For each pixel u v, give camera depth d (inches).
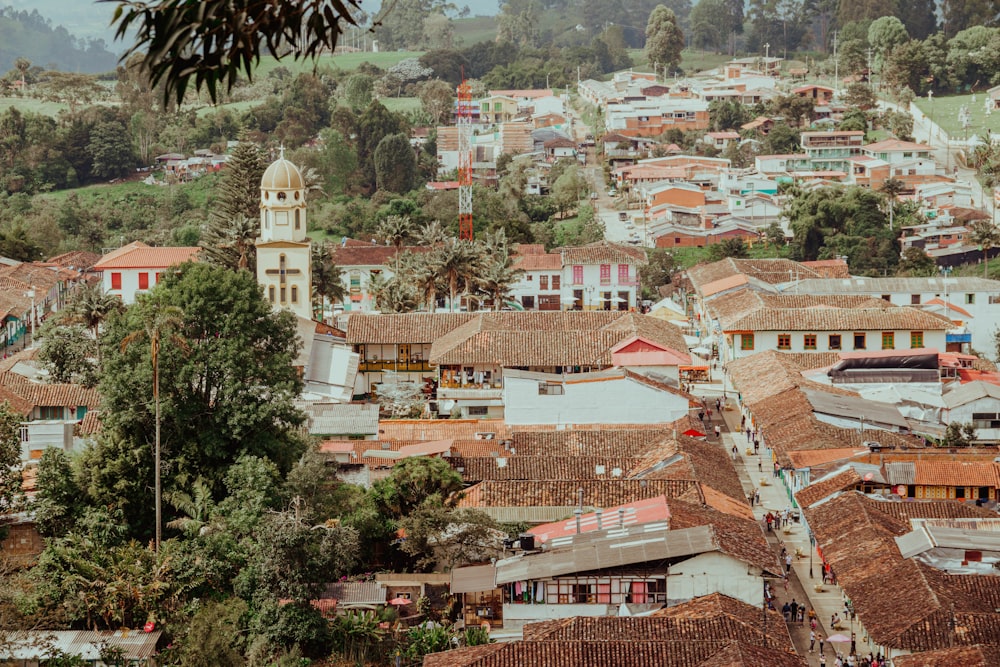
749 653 3090.6
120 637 3415.4
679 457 4670.3
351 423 5172.2
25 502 4042.8
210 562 3695.9
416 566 3961.6
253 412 4254.4
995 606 3656.5
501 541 3966.5
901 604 3590.1
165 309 4274.1
